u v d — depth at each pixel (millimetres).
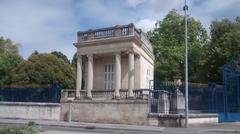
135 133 23922
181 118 28438
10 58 61781
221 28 52438
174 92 30797
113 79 36438
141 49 36625
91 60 35750
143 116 30094
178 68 59594
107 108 32250
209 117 30531
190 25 61969
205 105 30875
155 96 30516
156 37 64125
